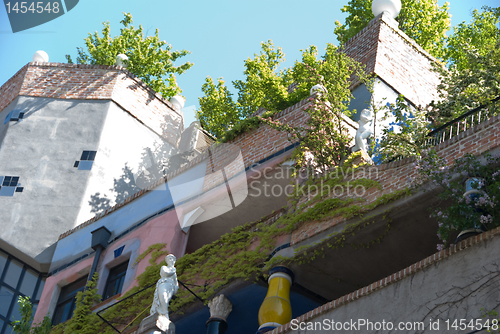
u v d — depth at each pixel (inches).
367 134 617.6
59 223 882.1
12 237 866.1
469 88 634.2
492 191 442.3
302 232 558.3
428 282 406.0
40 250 860.6
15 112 999.6
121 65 1104.2
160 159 1018.7
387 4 962.1
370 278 556.7
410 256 529.3
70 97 1019.9
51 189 914.1
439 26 1129.4
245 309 606.9
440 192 478.6
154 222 752.3
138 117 1034.1
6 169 933.2
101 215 832.3
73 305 780.6
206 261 628.7
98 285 746.2
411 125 604.4
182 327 637.3
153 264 688.4
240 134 743.1
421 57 935.7
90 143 963.3
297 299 589.3
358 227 517.7
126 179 965.2
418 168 484.7
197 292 604.4
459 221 437.7
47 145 960.9
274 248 573.6
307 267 553.0
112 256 765.3
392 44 908.0
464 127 552.4
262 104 997.2
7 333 813.9
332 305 448.1
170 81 1200.8
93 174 931.3
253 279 575.5
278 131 703.7
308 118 687.7
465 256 398.3
